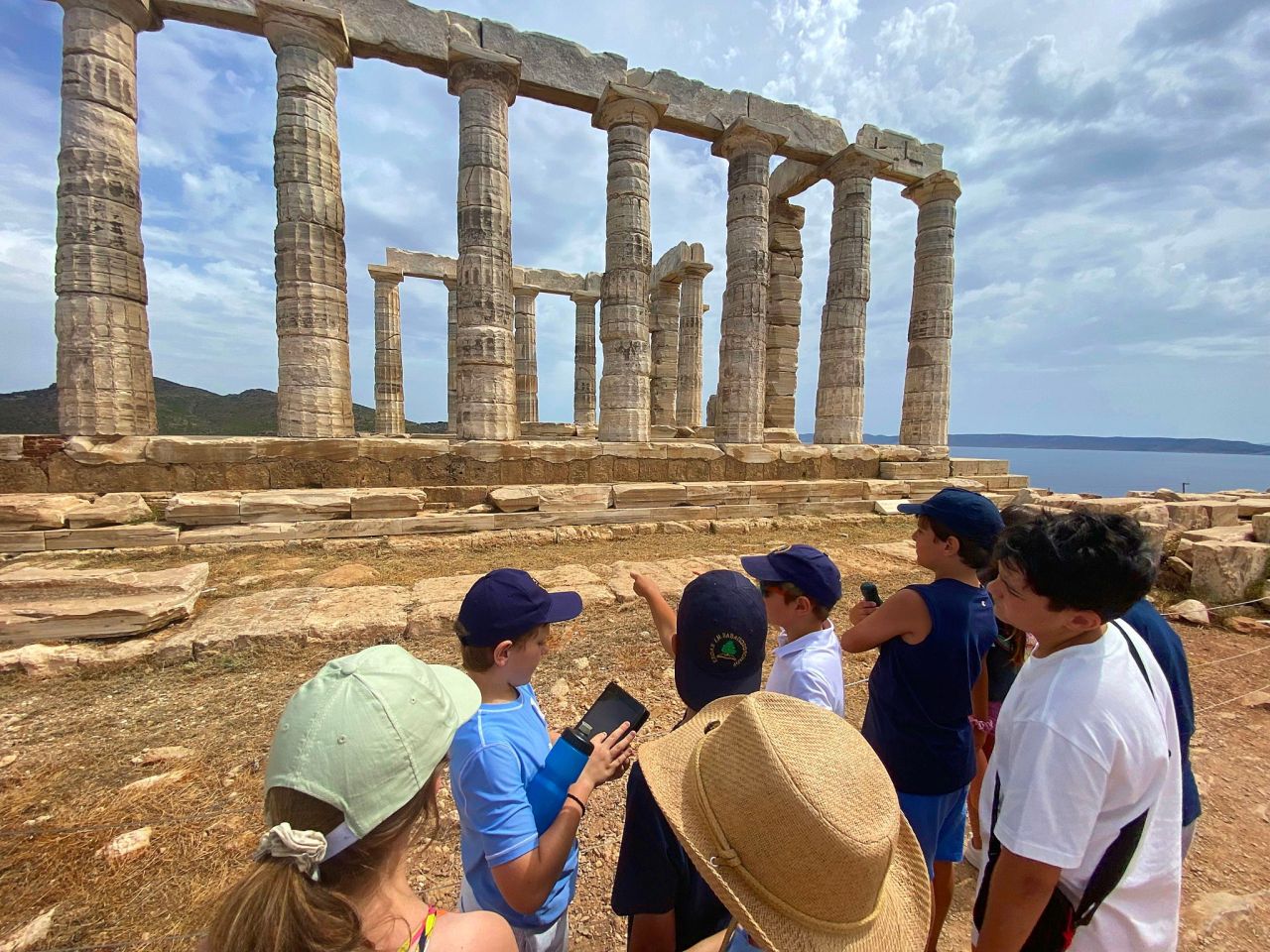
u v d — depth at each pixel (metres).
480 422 12.23
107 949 2.46
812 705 1.51
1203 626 6.77
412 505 10.41
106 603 5.67
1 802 3.39
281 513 9.64
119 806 3.36
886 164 15.64
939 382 16.84
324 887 1.20
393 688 1.32
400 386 22.27
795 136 15.32
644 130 13.32
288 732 1.26
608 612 6.70
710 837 1.44
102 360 9.82
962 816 2.62
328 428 11.07
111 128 9.88
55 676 4.93
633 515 11.93
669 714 4.55
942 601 2.39
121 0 9.87
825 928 1.33
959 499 2.52
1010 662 3.07
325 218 10.95
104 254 9.82
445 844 3.14
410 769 1.28
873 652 6.02
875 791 1.38
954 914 2.93
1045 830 1.44
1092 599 1.50
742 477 14.31
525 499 11.05
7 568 7.81
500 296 12.28
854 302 15.84
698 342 23.30
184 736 4.14
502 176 12.27
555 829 1.75
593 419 26.95
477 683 2.08
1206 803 3.67
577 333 26.92
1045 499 12.45
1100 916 1.52
